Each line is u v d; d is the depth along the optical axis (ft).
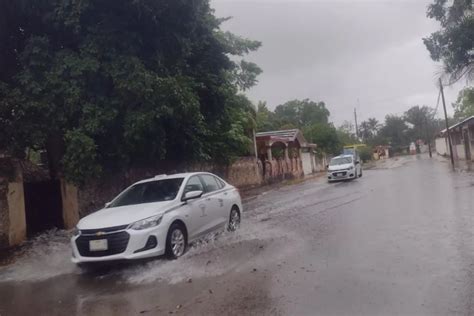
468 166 86.17
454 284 16.69
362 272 19.17
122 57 37.14
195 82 46.80
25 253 32.65
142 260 23.59
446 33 39.91
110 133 39.55
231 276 20.65
